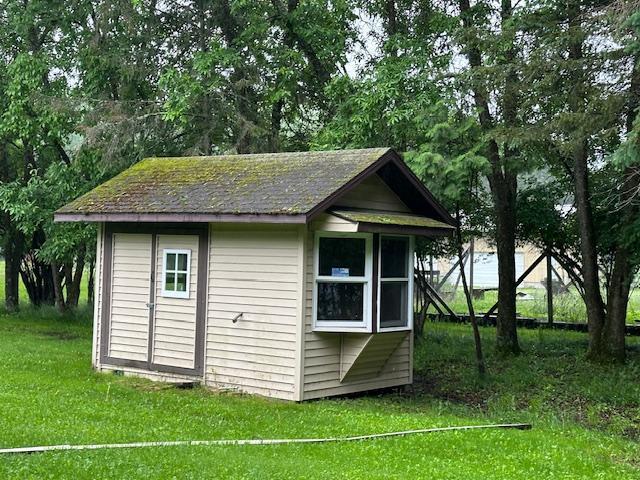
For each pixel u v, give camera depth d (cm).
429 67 1703
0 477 646
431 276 2623
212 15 2105
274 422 980
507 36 1449
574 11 1433
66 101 1980
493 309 2466
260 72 2064
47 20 2119
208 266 1247
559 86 1396
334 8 2008
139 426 905
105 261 1372
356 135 1697
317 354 1168
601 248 1792
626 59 1290
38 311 2458
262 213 1106
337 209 1164
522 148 1522
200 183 1304
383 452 834
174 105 1873
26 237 2497
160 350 1296
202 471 700
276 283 1170
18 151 2469
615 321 1667
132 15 1969
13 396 1053
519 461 830
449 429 963
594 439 991
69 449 753
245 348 1199
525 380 1501
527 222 1998
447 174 1345
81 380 1255
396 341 1259
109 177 2003
